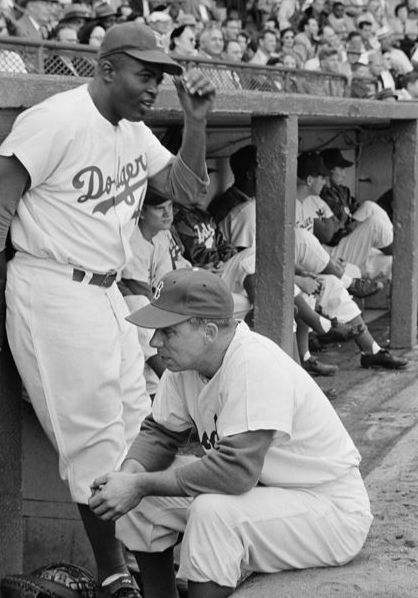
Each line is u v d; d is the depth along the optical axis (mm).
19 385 3760
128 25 3361
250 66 6059
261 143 5891
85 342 3461
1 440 3697
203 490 2975
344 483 3199
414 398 6352
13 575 3547
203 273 3006
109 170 3482
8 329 3518
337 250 8750
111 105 3418
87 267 3475
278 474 3121
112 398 3557
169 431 3262
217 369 3012
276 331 6016
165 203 4875
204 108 3561
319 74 7234
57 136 3314
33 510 4418
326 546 3178
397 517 3885
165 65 3365
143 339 4840
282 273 5949
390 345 8102
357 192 10148
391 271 8273
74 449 3539
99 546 3617
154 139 3781
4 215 3338
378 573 3229
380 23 13102
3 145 3346
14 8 5977
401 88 12070
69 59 4219
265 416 2928
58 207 3416
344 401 6266
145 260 4918
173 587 3318
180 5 9234
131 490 2961
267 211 5941
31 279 3447
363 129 9867
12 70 3916
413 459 4848
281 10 10680
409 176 7852
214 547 2967
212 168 7445
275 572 3199
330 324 6809
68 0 6730
